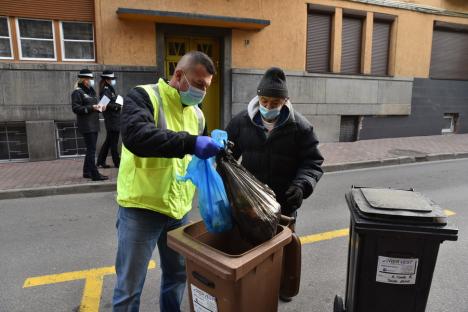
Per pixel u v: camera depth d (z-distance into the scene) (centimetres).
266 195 204
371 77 1127
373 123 1166
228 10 930
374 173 793
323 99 1070
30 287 334
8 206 563
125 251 225
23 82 792
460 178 747
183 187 234
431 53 1236
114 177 686
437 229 212
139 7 850
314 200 598
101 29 833
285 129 282
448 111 1290
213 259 179
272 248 192
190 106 241
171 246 201
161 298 265
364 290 231
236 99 973
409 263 222
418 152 970
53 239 439
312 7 1027
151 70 880
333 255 402
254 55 980
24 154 833
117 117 729
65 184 640
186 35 937
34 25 809
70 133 855
